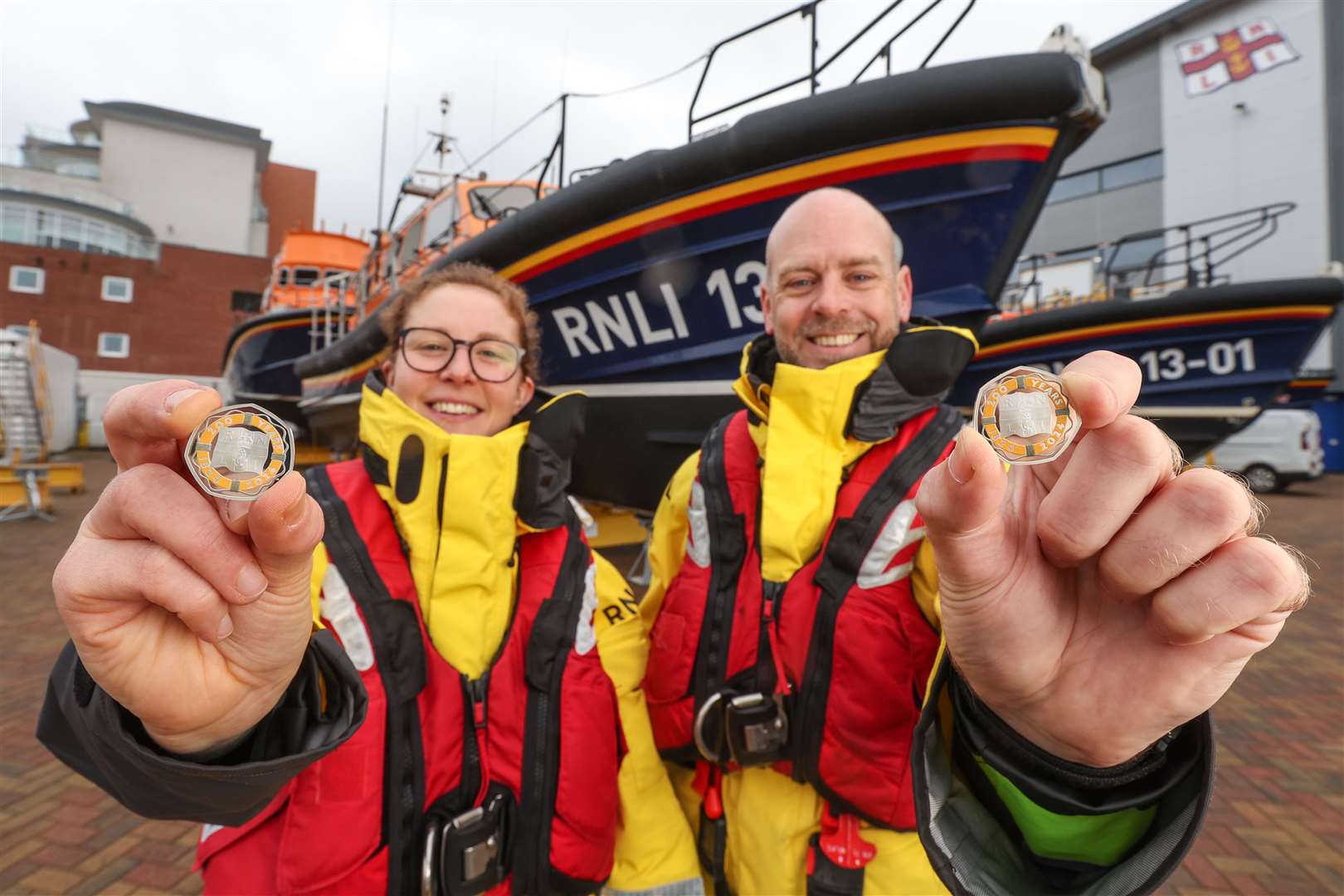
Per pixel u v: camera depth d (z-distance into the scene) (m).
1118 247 8.39
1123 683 0.58
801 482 1.14
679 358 3.06
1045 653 0.60
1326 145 15.41
